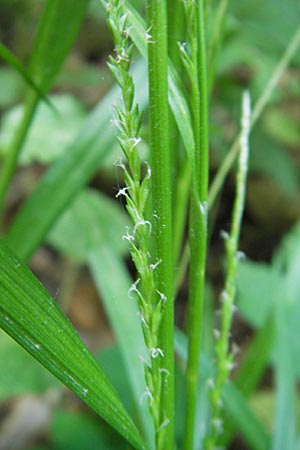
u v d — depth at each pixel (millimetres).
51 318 221
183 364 524
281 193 1021
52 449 549
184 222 325
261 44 548
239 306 594
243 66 1016
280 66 383
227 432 377
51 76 342
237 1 485
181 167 311
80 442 537
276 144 889
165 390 233
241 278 604
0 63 968
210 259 940
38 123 565
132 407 365
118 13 212
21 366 510
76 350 224
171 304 227
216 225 969
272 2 491
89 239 388
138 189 217
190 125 227
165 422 235
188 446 261
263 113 914
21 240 363
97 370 227
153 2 211
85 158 373
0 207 381
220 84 785
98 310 870
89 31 1122
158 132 216
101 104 382
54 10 325
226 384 348
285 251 586
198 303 242
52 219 366
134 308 359
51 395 701
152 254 229
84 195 665
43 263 902
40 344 221
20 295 218
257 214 1027
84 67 1057
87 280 903
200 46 223
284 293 400
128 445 241
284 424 343
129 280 372
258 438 350
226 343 281
